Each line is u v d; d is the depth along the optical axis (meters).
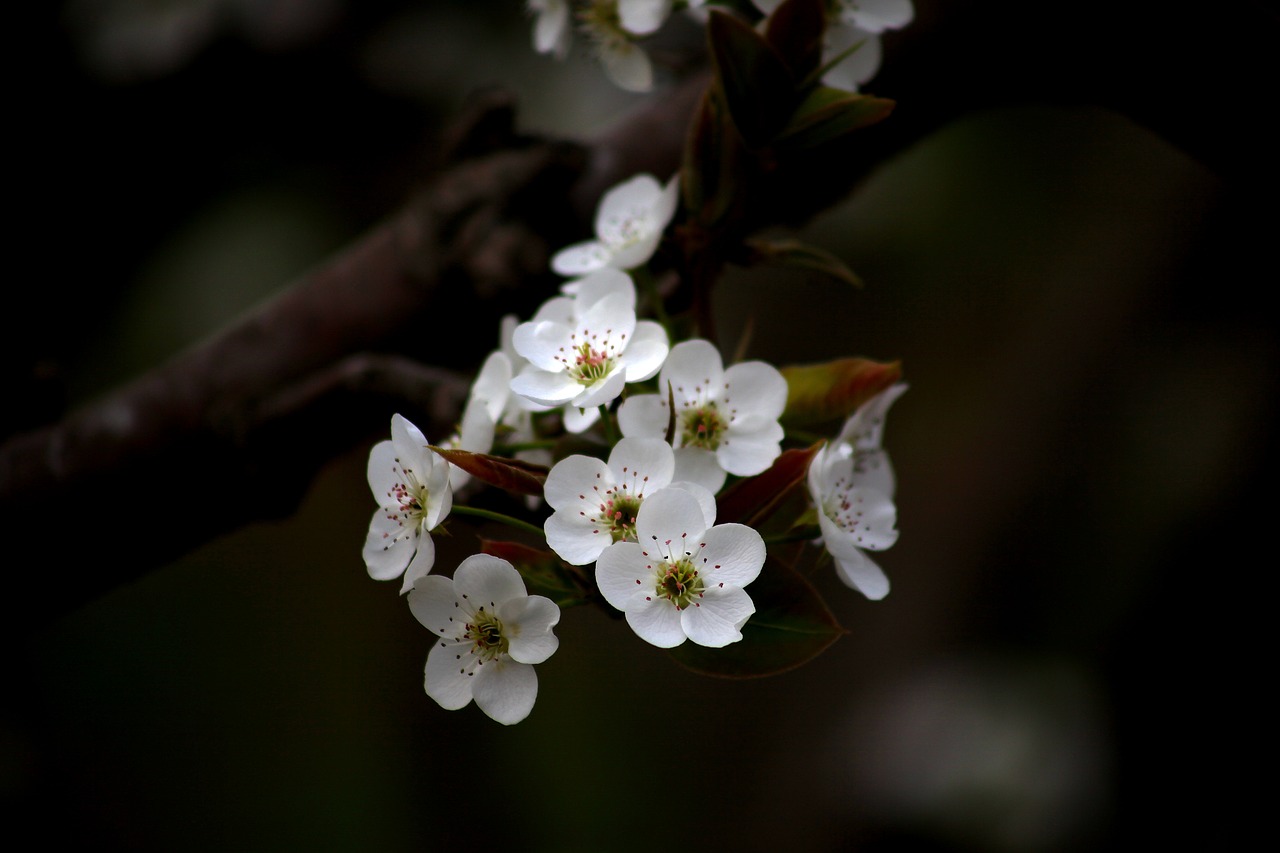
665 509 0.82
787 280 1.70
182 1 1.31
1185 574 1.52
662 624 0.82
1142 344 1.57
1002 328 1.66
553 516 0.82
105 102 1.32
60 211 1.35
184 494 0.99
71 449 0.99
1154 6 0.94
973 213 1.51
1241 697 1.48
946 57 0.95
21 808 1.11
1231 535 1.50
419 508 0.84
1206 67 0.94
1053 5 0.94
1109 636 1.55
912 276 1.64
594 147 0.98
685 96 0.98
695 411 0.84
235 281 1.37
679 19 1.02
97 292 1.38
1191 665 1.50
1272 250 1.31
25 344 1.34
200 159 1.37
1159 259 1.52
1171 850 1.47
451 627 0.82
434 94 1.35
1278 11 0.97
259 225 1.39
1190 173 1.47
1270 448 1.49
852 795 1.57
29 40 1.29
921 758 1.54
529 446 0.86
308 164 1.40
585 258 0.89
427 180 1.00
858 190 0.98
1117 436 1.57
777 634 0.83
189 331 1.37
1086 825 1.48
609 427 0.84
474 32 1.33
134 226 1.38
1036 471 1.60
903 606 1.66
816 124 0.87
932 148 1.46
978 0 0.94
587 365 0.84
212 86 1.33
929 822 1.50
